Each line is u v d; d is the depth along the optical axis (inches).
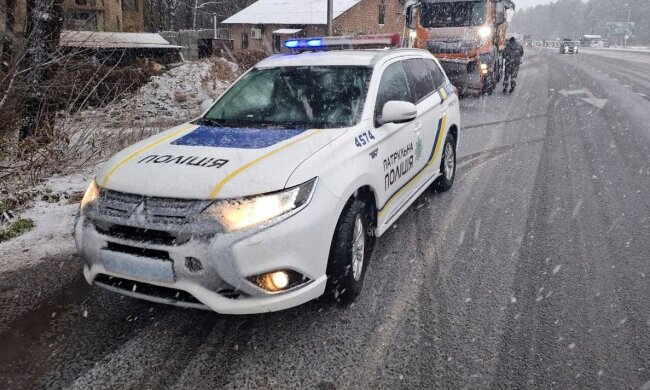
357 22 1466.5
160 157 131.2
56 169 269.6
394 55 192.1
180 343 123.6
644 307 138.4
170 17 1755.7
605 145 339.6
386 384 108.7
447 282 152.5
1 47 300.5
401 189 177.5
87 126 306.0
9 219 205.6
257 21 1541.6
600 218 205.0
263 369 113.7
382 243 181.6
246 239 111.7
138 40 663.1
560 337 124.8
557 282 152.3
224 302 113.3
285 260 115.5
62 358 118.1
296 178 120.9
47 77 298.4
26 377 111.5
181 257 112.1
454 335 125.6
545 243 180.9
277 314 136.1
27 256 173.0
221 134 146.9
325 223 123.4
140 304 142.6
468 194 238.1
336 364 115.3
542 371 112.6
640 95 618.8
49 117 290.8
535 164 292.0
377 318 133.4
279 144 135.3
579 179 260.7
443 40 566.6
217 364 115.5
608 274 157.3
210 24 2219.5
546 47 3481.8
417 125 189.9
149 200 117.2
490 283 151.8
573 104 543.2
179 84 575.2
